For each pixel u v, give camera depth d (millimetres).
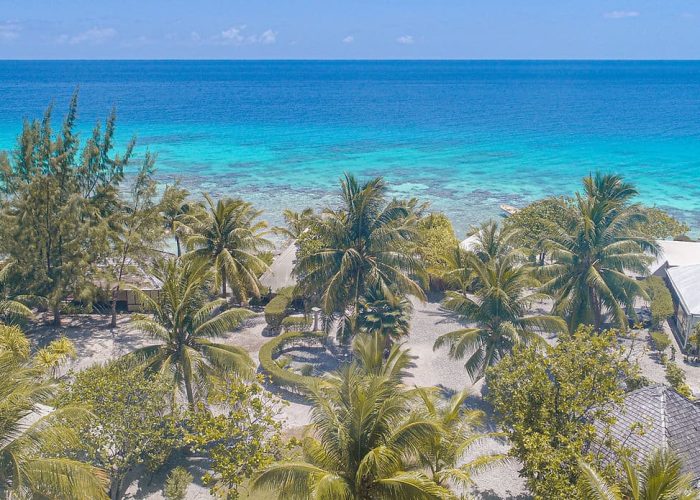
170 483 23328
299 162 107125
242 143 125562
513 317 30484
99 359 34594
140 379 24297
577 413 22266
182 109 184250
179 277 28016
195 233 43938
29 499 17531
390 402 17969
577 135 135875
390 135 137750
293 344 37688
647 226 51188
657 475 16000
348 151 118062
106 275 38156
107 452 22203
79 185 40406
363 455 17781
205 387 26359
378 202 34406
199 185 89125
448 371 34531
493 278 30469
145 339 37562
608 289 34719
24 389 18641
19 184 36281
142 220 40438
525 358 24328
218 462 22453
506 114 175000
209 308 26578
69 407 18984
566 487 18688
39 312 41188
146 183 43438
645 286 39219
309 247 37250
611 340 24484
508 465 26188
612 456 22141
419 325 41031
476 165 105312
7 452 17344
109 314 41750
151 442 22984
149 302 27688
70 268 36188
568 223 37500
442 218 53562
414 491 16750
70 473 17922
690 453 22594
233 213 42031
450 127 149625
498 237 41156
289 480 17125
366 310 34719
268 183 91125
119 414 22484
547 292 37125
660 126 147875
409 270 35219
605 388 22328
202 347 27016
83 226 36625
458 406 22500
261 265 41875
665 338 36344
